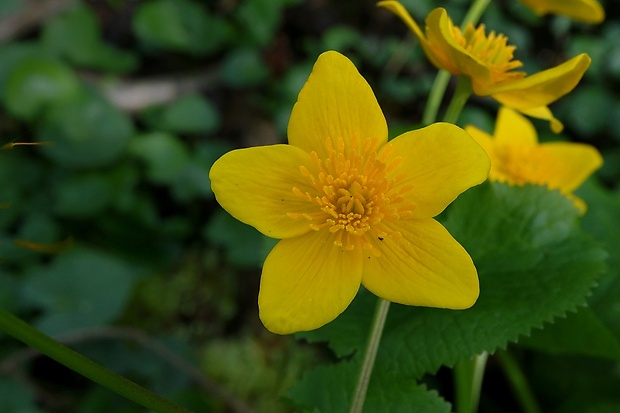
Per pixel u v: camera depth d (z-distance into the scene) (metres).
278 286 0.19
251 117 0.41
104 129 0.35
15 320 0.17
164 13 0.40
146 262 0.34
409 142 0.19
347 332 0.22
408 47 0.43
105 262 0.30
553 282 0.21
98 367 0.17
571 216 0.22
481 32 0.21
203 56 0.42
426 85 0.42
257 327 0.33
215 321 0.33
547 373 0.28
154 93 0.40
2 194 0.34
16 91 0.34
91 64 0.39
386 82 0.42
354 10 0.45
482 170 0.19
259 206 0.19
